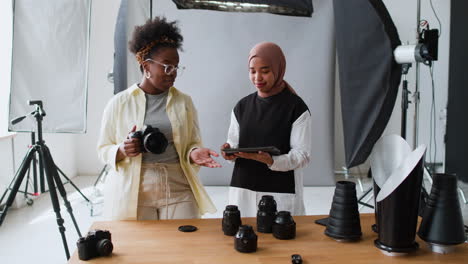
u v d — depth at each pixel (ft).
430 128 17.24
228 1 11.18
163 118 5.64
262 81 6.01
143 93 5.67
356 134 12.68
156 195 5.44
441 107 17.19
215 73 15.16
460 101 15.02
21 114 11.61
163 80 5.49
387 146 4.07
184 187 5.69
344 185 4.14
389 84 11.59
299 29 14.97
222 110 15.30
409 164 3.69
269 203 4.46
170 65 5.39
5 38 13.47
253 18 14.93
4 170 12.50
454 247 3.94
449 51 15.40
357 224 4.12
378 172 4.12
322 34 14.97
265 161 5.42
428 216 3.91
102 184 16.48
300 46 15.01
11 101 11.59
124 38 12.02
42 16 11.66
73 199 14.12
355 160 12.71
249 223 4.74
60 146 16.70
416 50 10.35
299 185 6.08
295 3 11.43
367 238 4.25
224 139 15.42
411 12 16.84
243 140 6.19
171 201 5.46
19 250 9.48
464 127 14.88
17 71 11.61
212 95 15.24
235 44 15.05
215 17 14.93
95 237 3.77
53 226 11.19
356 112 12.57
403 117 10.96
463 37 14.56
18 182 8.77
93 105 18.15
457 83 15.08
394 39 11.31
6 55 13.44
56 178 9.11
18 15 11.59
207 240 4.18
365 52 11.95
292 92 6.22
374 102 12.07
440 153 17.17
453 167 15.55
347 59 12.53
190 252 3.87
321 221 4.71
